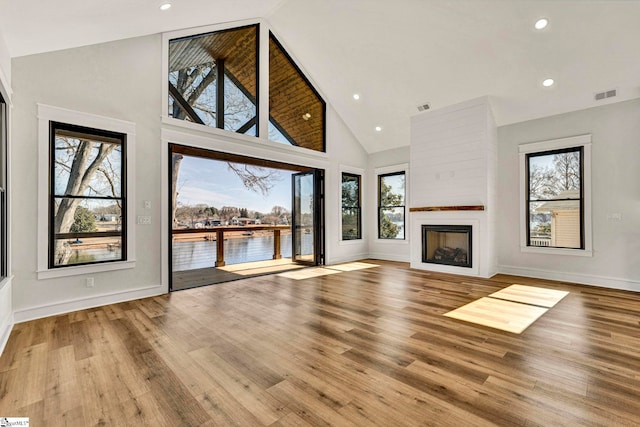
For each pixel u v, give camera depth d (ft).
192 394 5.60
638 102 13.26
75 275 10.71
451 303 11.41
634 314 10.06
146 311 10.53
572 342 7.85
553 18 11.73
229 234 34.06
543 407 5.18
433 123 18.10
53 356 7.12
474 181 16.43
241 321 9.50
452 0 12.37
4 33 8.15
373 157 23.82
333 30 16.12
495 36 13.12
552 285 14.28
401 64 16.22
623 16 10.96
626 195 13.55
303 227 21.21
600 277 14.15
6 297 8.55
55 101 10.37
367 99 19.54
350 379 6.11
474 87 15.80
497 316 9.89
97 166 11.41
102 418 4.93
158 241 12.80
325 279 15.93
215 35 15.38
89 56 11.11
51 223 10.32
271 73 17.99
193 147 14.11
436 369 6.48
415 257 19.02
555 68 13.51
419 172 18.75
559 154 15.57
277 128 18.22
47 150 10.18
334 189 21.43
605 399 5.40
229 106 15.87
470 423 4.78
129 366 6.65
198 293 13.05
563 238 15.42
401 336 8.27
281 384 5.93
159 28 12.40
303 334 8.44
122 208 11.90
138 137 12.27
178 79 13.97
